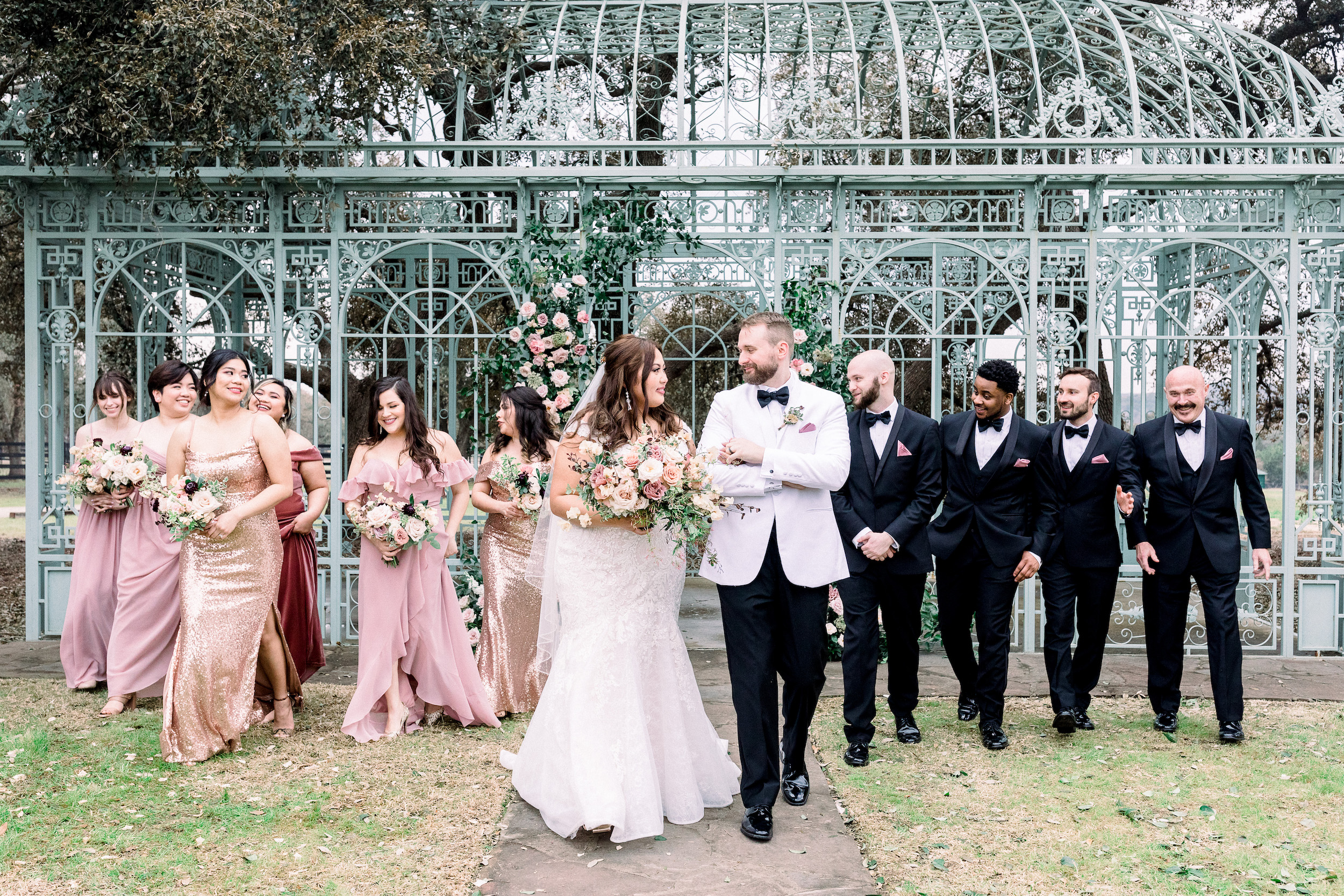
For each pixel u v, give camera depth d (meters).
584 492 3.26
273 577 4.41
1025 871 3.15
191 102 5.68
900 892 2.98
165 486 4.23
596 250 6.40
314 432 6.65
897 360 8.88
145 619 4.89
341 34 5.71
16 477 22.61
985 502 4.48
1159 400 8.20
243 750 4.29
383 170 6.33
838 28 7.12
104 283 6.54
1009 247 6.68
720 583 3.39
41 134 5.94
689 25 7.02
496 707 4.86
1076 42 6.53
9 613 7.69
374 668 4.50
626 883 2.98
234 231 6.60
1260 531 4.57
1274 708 5.18
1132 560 8.12
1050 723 4.87
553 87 6.42
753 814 3.33
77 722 4.65
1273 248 6.61
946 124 8.20
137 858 3.15
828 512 3.47
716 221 6.68
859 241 6.70
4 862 3.11
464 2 6.55
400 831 3.40
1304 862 3.22
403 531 4.38
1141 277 8.11
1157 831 3.48
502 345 6.49
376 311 10.19
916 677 4.55
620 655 3.40
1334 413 6.80
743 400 3.56
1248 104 7.12
